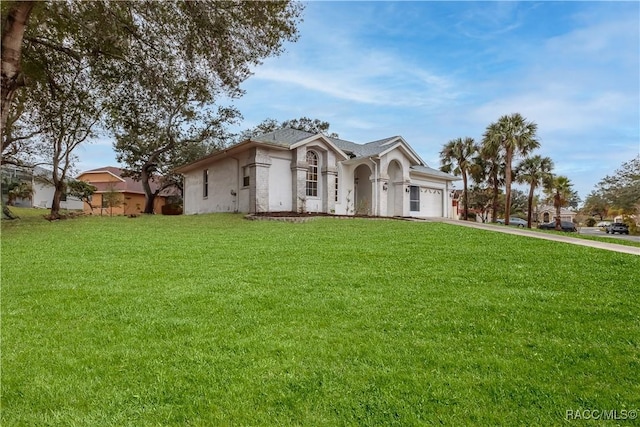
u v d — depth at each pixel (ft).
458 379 10.46
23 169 80.23
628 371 10.76
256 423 8.72
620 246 33.91
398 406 9.25
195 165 79.10
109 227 48.26
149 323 15.07
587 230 176.04
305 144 64.69
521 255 28.53
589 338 13.08
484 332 13.82
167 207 124.06
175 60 37.81
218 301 17.78
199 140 99.71
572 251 29.91
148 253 30.09
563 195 130.31
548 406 9.17
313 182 67.72
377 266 25.32
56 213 62.08
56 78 46.01
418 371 10.98
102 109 55.47
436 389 9.98
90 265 25.61
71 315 16.02
